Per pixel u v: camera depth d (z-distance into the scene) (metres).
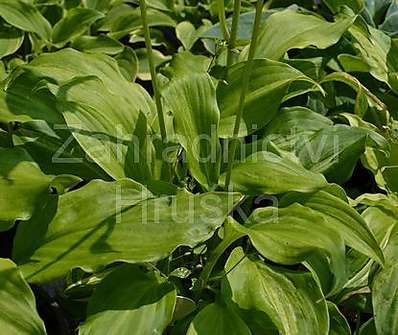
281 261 1.04
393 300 1.09
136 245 1.02
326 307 1.05
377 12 1.58
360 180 1.43
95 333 1.00
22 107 1.15
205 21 1.62
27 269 1.03
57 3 1.60
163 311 1.03
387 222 1.17
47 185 1.05
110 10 1.66
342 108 1.42
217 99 1.23
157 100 1.14
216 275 1.15
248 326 1.07
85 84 1.17
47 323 1.24
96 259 1.02
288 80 1.21
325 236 1.05
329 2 1.54
